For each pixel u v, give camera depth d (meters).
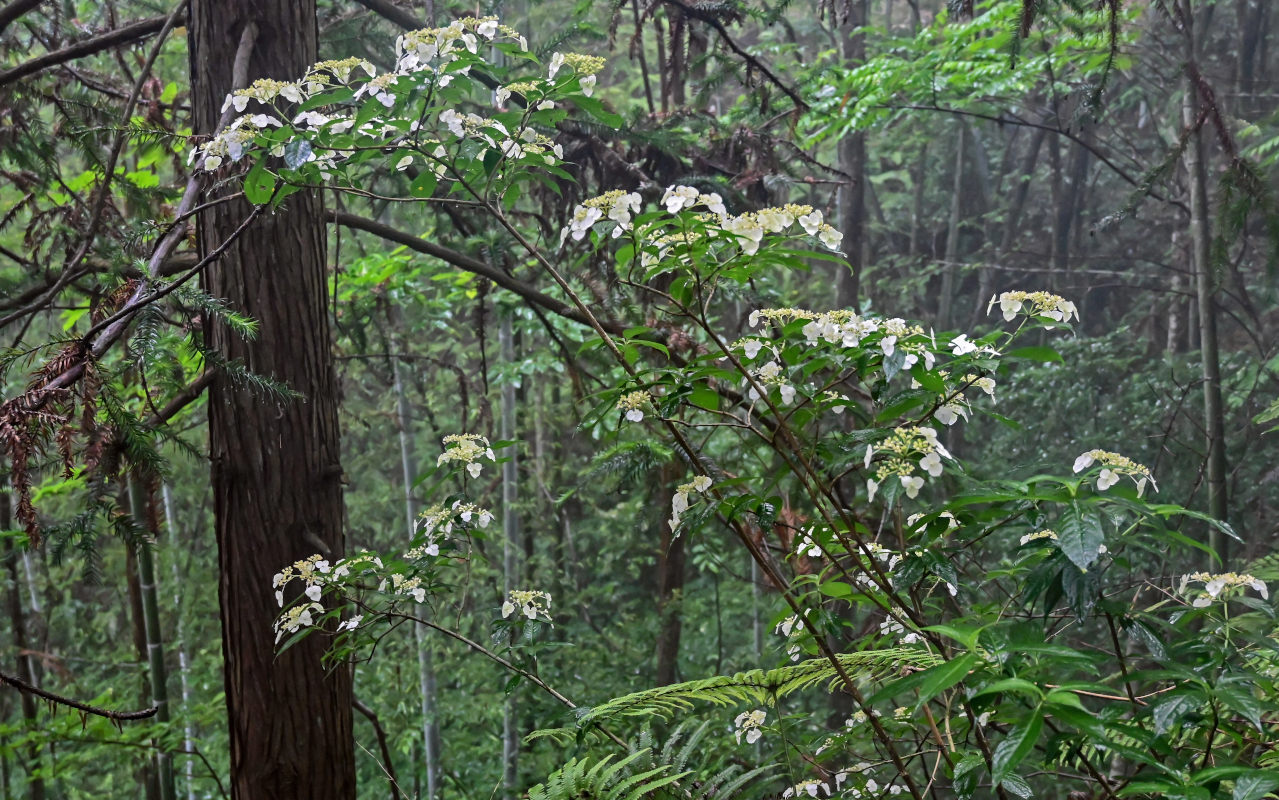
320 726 2.47
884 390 1.35
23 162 3.15
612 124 1.76
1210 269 3.45
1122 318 8.20
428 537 1.90
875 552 1.66
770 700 1.88
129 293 2.01
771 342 1.41
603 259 3.10
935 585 1.67
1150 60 5.66
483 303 3.88
